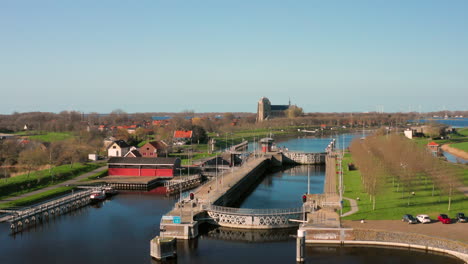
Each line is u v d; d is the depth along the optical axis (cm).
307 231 8462
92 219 11088
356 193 12194
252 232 9712
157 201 13350
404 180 11988
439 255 7644
